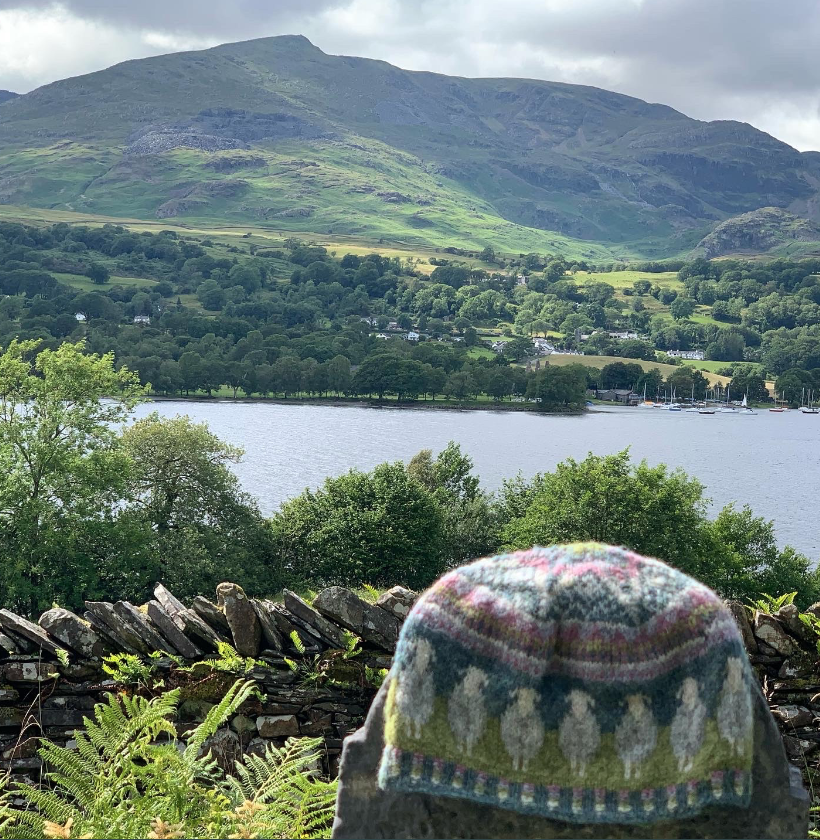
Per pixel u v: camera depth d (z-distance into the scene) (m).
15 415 40.06
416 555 48.66
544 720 2.49
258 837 3.31
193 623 5.13
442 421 180.38
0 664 5.02
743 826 2.53
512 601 2.54
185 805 3.41
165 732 4.96
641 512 44.69
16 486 38.25
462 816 2.58
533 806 2.49
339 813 2.65
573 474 47.16
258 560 47.56
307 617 5.20
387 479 51.31
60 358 41.19
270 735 5.05
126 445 47.22
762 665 5.44
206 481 47.47
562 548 2.65
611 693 2.47
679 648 2.48
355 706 5.12
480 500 56.00
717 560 45.62
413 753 2.56
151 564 40.97
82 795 3.44
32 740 4.93
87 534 39.25
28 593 37.50
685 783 2.47
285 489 91.25
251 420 163.12
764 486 113.88
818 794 5.11
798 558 47.91
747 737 2.50
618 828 2.51
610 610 2.50
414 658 2.57
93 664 5.07
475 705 2.52
